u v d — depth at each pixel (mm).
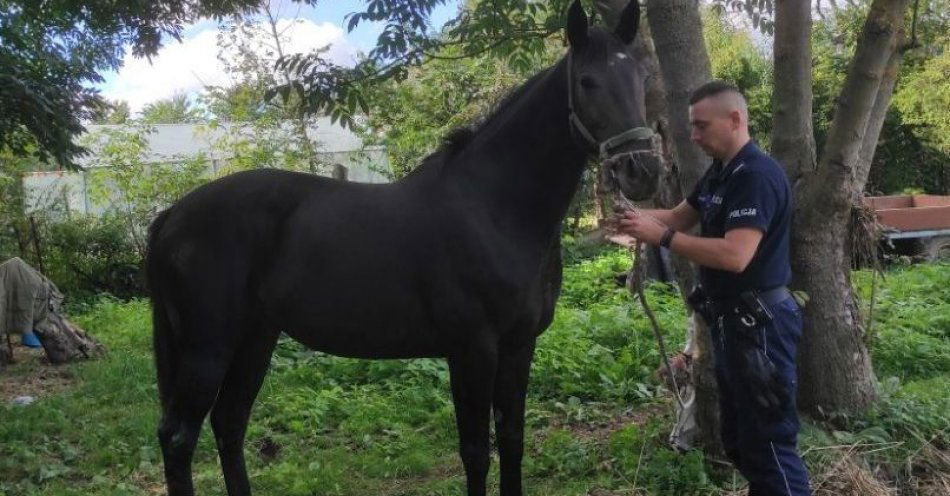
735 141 2598
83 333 7336
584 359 5461
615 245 11273
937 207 10422
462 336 2941
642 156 2588
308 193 3232
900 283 8133
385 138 13375
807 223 3713
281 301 3164
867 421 3711
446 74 12633
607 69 2691
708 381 3564
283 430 4797
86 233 11789
